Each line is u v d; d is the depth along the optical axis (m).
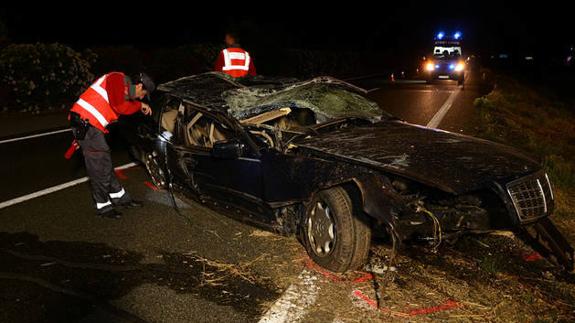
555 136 13.05
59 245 4.56
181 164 5.35
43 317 3.39
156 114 6.01
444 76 23.06
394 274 4.02
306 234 4.23
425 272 4.08
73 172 7.02
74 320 3.36
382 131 4.84
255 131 4.73
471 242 4.67
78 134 5.03
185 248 4.50
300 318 3.41
